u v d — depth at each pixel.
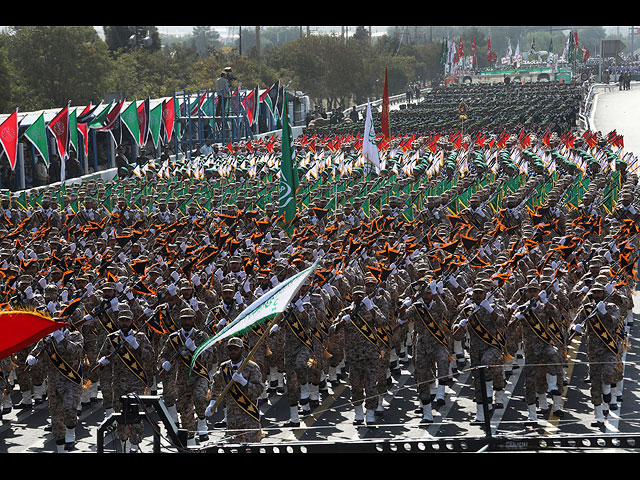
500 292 28.02
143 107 78.88
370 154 59.53
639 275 41.25
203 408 23.97
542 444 17.12
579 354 29.41
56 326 15.64
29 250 38.28
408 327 30.80
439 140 81.06
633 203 44.78
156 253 36.56
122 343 24.41
